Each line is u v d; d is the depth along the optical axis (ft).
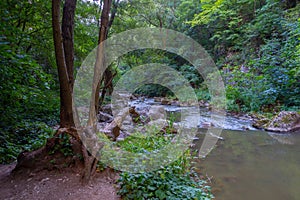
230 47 35.94
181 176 7.54
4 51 7.29
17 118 12.10
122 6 21.79
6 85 8.57
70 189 6.53
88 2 17.51
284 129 16.35
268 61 23.71
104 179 7.27
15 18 10.33
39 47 14.19
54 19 7.13
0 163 8.75
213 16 36.24
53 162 7.64
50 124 14.71
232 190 7.63
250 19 33.45
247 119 20.80
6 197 6.04
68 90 8.24
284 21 24.45
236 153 11.66
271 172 9.21
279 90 21.21
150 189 6.07
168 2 41.93
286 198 7.14
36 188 6.53
